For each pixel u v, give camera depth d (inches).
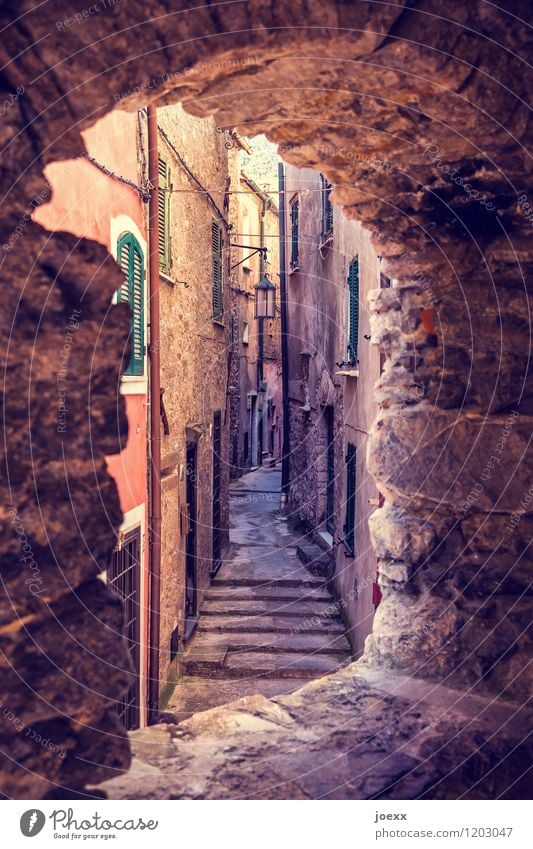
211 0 96.3
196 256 395.5
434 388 151.4
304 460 565.9
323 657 355.9
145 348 276.2
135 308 261.1
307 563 469.4
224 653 352.2
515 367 144.2
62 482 95.3
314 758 123.6
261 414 920.3
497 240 140.9
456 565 149.9
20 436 91.0
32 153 91.6
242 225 758.5
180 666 341.4
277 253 900.6
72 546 96.2
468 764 122.6
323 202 471.2
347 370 384.5
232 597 423.5
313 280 522.3
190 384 379.2
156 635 281.0
